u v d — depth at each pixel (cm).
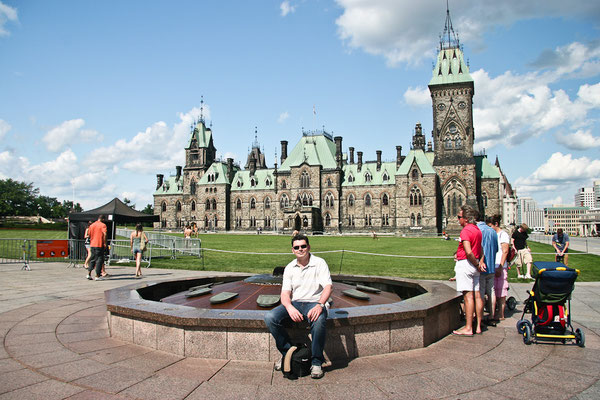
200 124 12825
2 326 1192
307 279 900
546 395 727
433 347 1003
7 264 3083
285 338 839
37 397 713
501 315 1313
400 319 960
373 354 939
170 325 941
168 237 3819
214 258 3619
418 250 4462
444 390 748
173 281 1437
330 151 11219
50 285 2014
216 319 895
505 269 1325
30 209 17550
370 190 10731
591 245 6044
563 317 1040
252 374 819
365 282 1541
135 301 1078
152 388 752
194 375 812
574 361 904
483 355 944
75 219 3403
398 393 734
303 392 737
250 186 12000
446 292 1220
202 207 12169
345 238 7825
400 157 10788
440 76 9919
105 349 970
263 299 1055
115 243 3431
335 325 895
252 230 11838
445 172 9744
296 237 901
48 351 959
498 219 1369
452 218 9638
